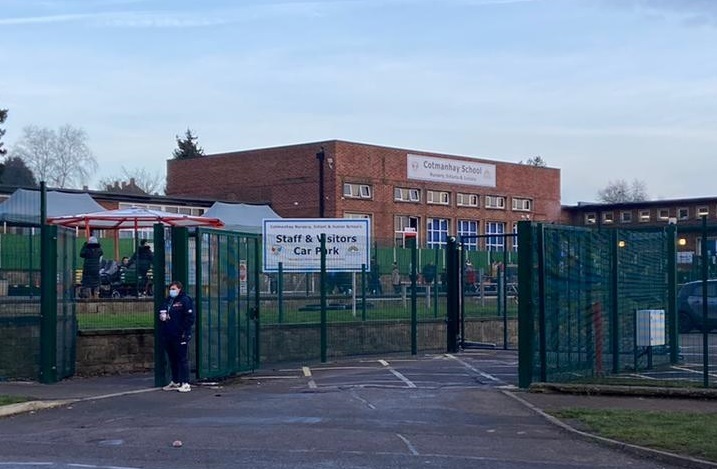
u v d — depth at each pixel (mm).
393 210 52000
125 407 14852
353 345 22703
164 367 17328
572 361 16719
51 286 18016
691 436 11586
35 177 75250
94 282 23422
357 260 23141
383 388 16516
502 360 21531
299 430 12383
